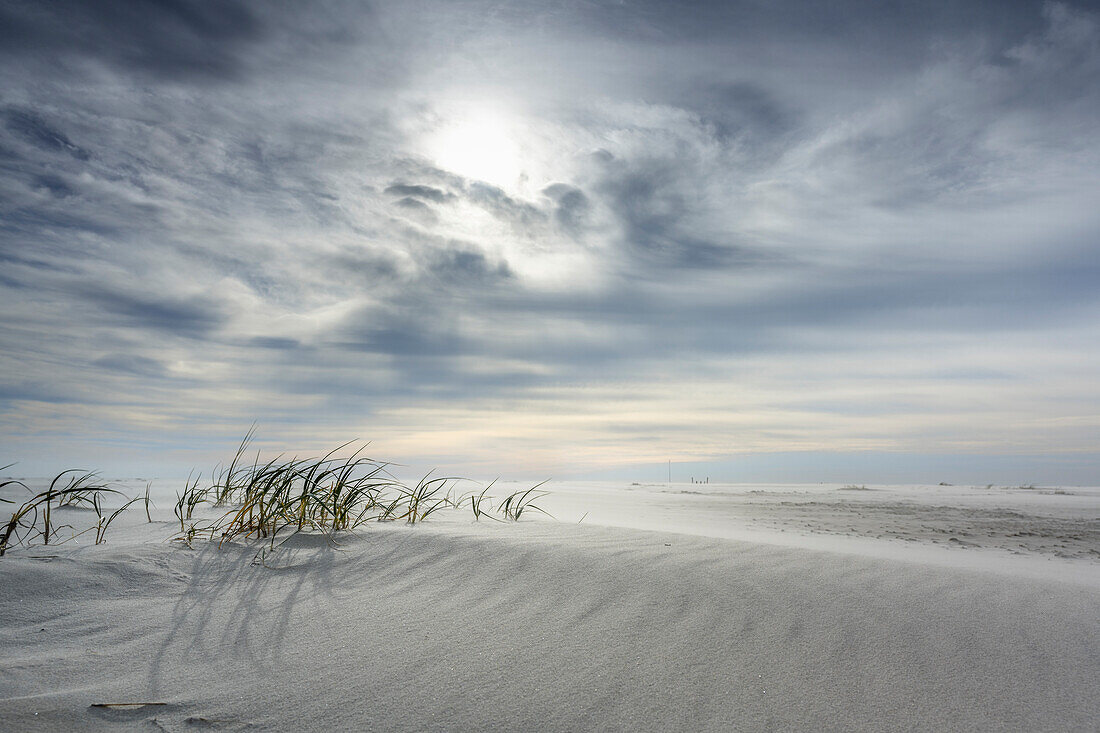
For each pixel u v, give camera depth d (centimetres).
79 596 252
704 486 1377
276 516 369
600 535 350
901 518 734
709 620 236
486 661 208
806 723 178
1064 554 479
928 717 182
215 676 201
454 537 333
